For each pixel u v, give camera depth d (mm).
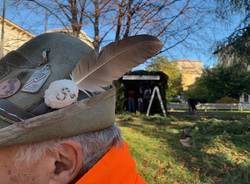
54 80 1176
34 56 1249
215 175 7422
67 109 1120
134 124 11648
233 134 9883
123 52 1257
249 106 37312
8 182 1147
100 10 10984
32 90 1148
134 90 17734
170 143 9078
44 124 1108
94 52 1244
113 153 1224
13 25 12469
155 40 1271
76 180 1176
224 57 14312
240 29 13984
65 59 1224
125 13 11195
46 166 1149
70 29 11109
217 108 37281
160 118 13273
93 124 1178
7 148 1133
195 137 9398
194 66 17078
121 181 1215
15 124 1102
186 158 8016
